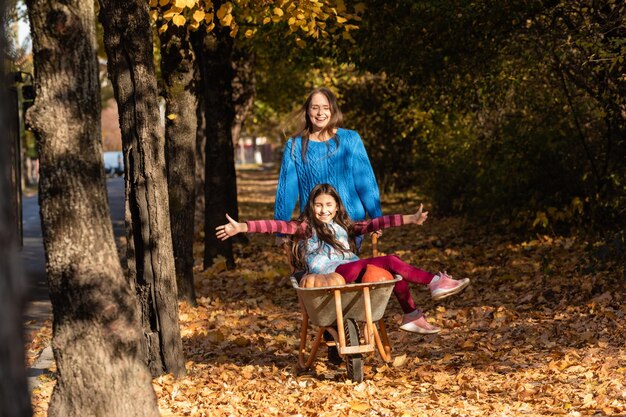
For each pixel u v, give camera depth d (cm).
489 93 1600
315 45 1650
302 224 759
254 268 1606
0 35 333
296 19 1067
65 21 507
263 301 1270
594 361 777
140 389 531
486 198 1741
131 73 798
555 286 1135
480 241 1702
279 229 750
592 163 1455
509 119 1658
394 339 962
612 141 1463
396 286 747
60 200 514
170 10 867
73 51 512
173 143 1175
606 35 1220
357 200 796
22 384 322
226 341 982
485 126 1842
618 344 834
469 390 718
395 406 673
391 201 3005
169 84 1151
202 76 1691
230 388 756
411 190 3206
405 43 1473
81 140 514
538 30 1397
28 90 1952
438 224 2134
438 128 2164
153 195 799
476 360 831
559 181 1566
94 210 519
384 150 3172
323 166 787
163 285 801
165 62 1141
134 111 798
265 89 3338
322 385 748
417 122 2297
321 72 3025
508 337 923
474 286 1259
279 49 1995
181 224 1203
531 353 843
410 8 1424
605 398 646
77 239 515
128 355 529
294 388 748
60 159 512
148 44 795
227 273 1533
